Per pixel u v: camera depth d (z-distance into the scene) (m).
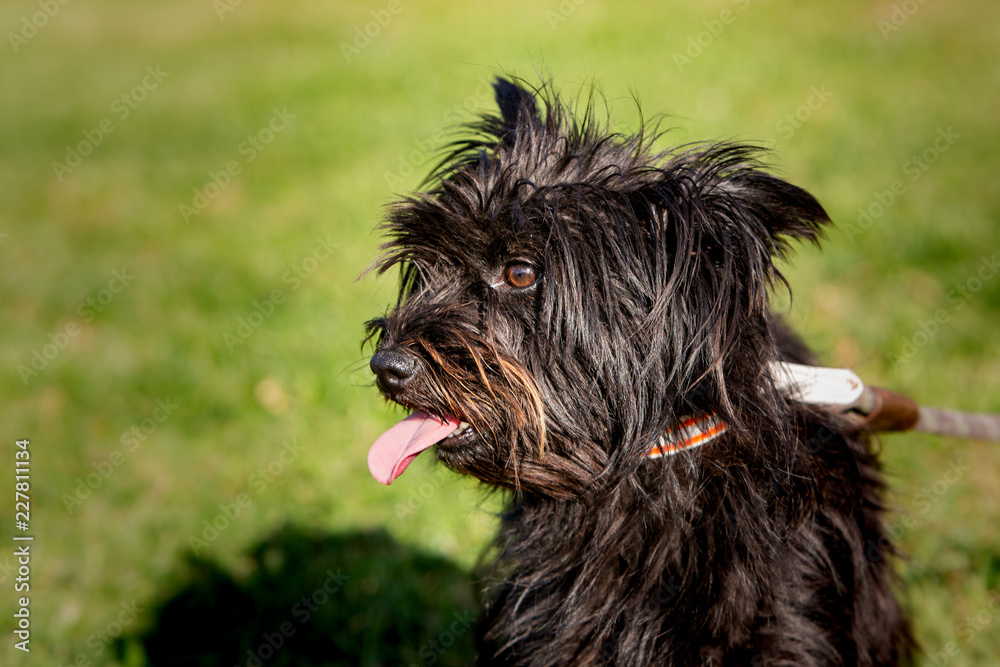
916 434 4.68
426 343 2.60
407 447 2.64
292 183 9.51
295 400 5.55
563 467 2.65
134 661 3.90
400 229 2.91
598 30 13.77
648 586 2.63
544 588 2.87
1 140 12.51
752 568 2.57
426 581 4.26
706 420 2.57
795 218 2.62
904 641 3.38
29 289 7.67
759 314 2.51
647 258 2.54
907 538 4.05
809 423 2.71
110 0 23.84
